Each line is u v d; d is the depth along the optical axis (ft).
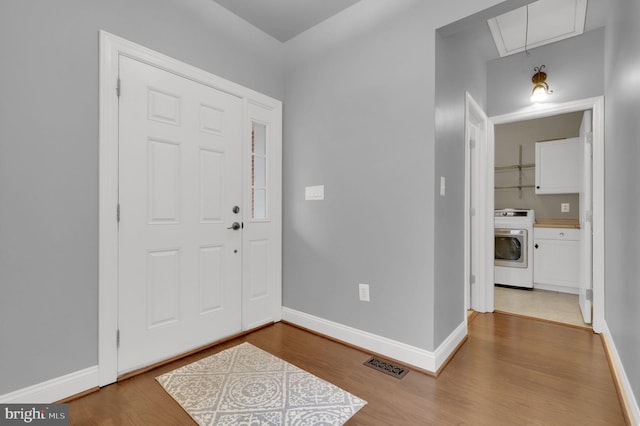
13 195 4.76
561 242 12.55
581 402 5.27
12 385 4.76
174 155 6.80
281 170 9.30
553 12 7.59
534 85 9.29
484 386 5.77
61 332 5.23
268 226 8.98
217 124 7.63
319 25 8.38
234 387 5.72
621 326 5.84
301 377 6.08
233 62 7.98
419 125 6.48
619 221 6.18
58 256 5.20
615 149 6.64
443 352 6.63
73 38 5.35
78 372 5.41
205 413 4.97
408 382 5.91
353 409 5.07
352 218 7.64
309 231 8.64
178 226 6.86
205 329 7.39
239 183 8.14
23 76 4.84
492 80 10.07
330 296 8.12
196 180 7.19
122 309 5.98
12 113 4.75
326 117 8.23
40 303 5.02
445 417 4.88
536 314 9.93
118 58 5.91
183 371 6.30
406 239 6.68
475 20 5.98
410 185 6.61
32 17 4.92
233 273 8.02
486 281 10.09
